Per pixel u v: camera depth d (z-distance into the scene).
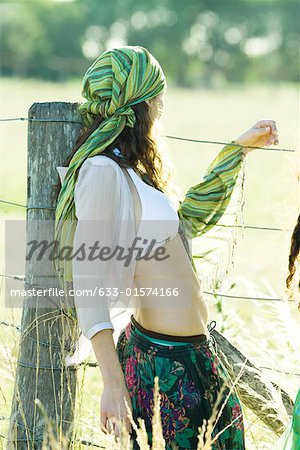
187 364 6.05
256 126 7.06
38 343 6.62
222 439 6.17
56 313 6.74
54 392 6.79
